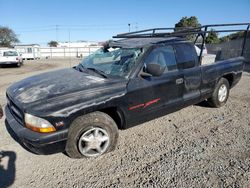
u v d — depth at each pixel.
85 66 4.09
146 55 3.59
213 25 4.65
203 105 5.46
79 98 2.93
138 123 3.62
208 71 4.57
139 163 3.05
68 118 2.79
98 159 3.15
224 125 4.30
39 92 3.08
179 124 4.36
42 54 53.53
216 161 3.06
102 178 2.75
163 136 3.85
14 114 3.20
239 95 6.48
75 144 2.97
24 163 3.05
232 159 3.11
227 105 5.50
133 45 3.90
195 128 4.17
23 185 2.63
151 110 3.64
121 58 3.76
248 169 2.88
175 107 4.05
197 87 4.40
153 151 3.35
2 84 9.47
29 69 17.31
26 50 40.97
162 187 2.57
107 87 3.17
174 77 3.88
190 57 4.29
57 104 2.80
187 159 3.12
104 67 3.80
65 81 3.40
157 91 3.64
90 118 3.00
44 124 2.68
